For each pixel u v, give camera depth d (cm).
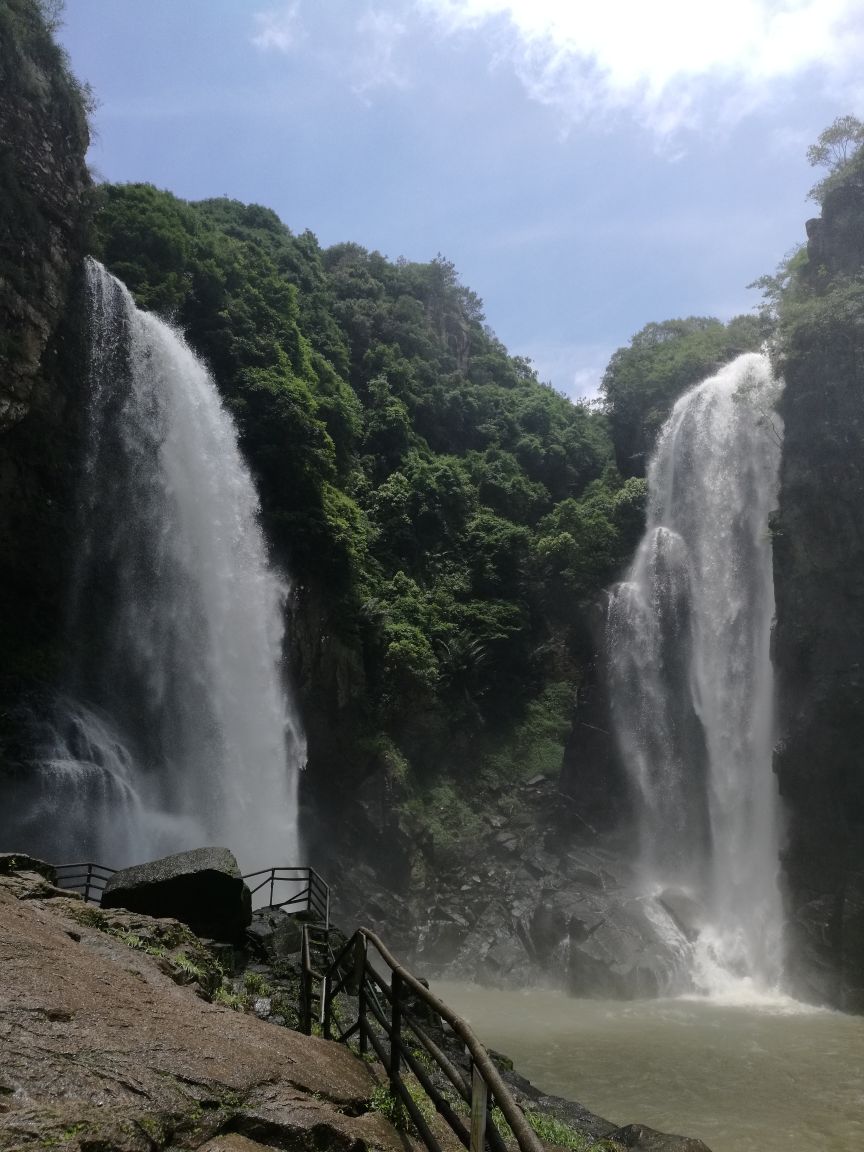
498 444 6444
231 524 4066
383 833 4091
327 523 4316
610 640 4491
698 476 4525
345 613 4416
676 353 6144
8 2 3269
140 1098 419
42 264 3269
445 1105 474
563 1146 789
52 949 596
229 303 4691
